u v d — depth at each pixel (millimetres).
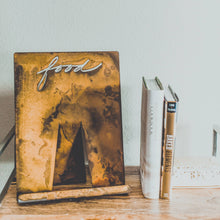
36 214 556
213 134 792
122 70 779
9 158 804
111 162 640
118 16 743
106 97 637
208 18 747
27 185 609
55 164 643
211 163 717
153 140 595
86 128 633
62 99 625
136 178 726
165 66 778
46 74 618
